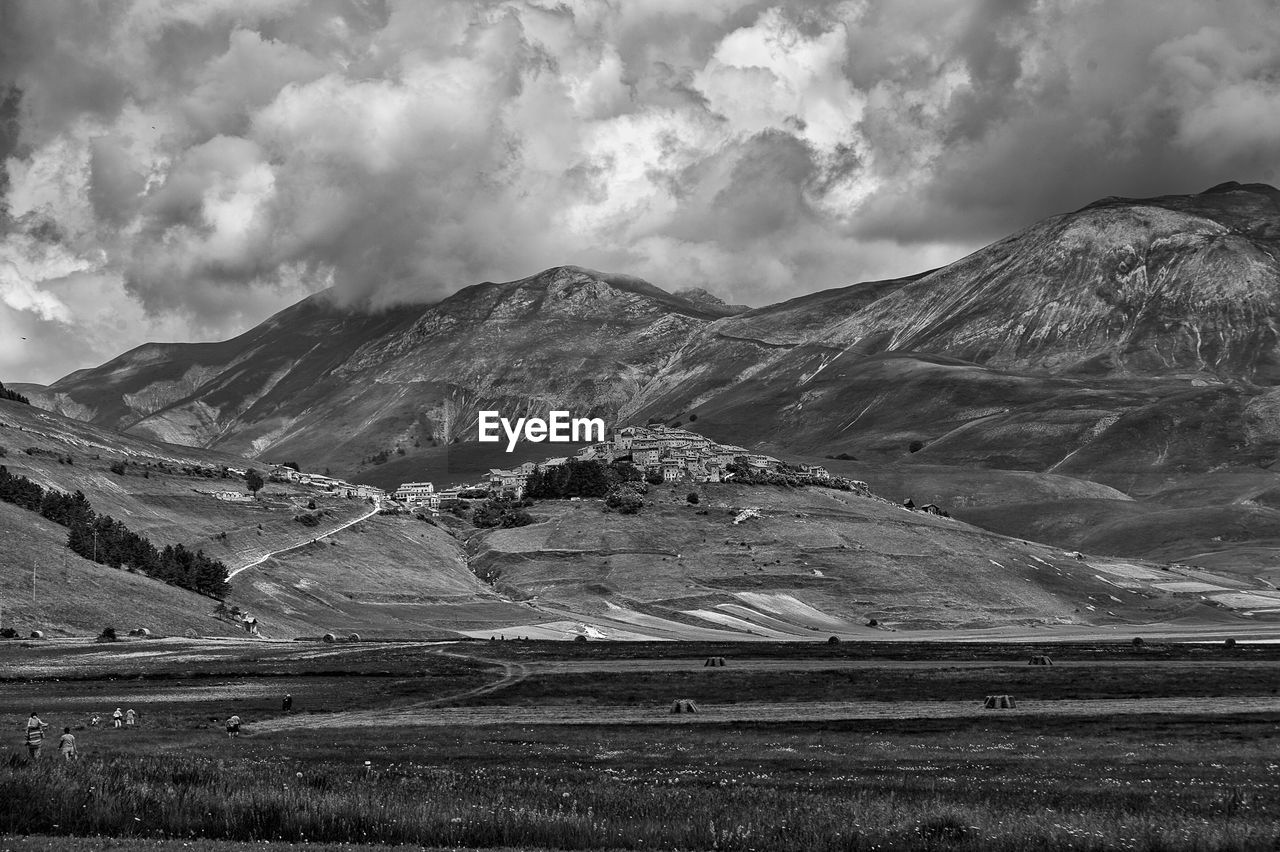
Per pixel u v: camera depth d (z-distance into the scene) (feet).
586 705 416.87
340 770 248.93
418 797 201.26
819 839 176.55
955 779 252.21
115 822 179.01
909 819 188.14
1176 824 190.90
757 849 174.40
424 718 380.37
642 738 329.93
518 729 350.64
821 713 391.04
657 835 178.70
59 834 174.40
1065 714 380.37
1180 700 424.05
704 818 187.83
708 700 429.79
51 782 187.62
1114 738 330.95
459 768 263.90
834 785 241.35
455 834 177.17
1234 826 188.03
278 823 180.65
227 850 162.20
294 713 392.27
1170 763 281.95
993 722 364.99
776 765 276.82
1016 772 264.93
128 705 398.42
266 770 229.45
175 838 173.58
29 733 240.12
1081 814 199.93
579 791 218.38
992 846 175.63
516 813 185.37
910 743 321.73
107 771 203.00
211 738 316.60
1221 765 277.44
